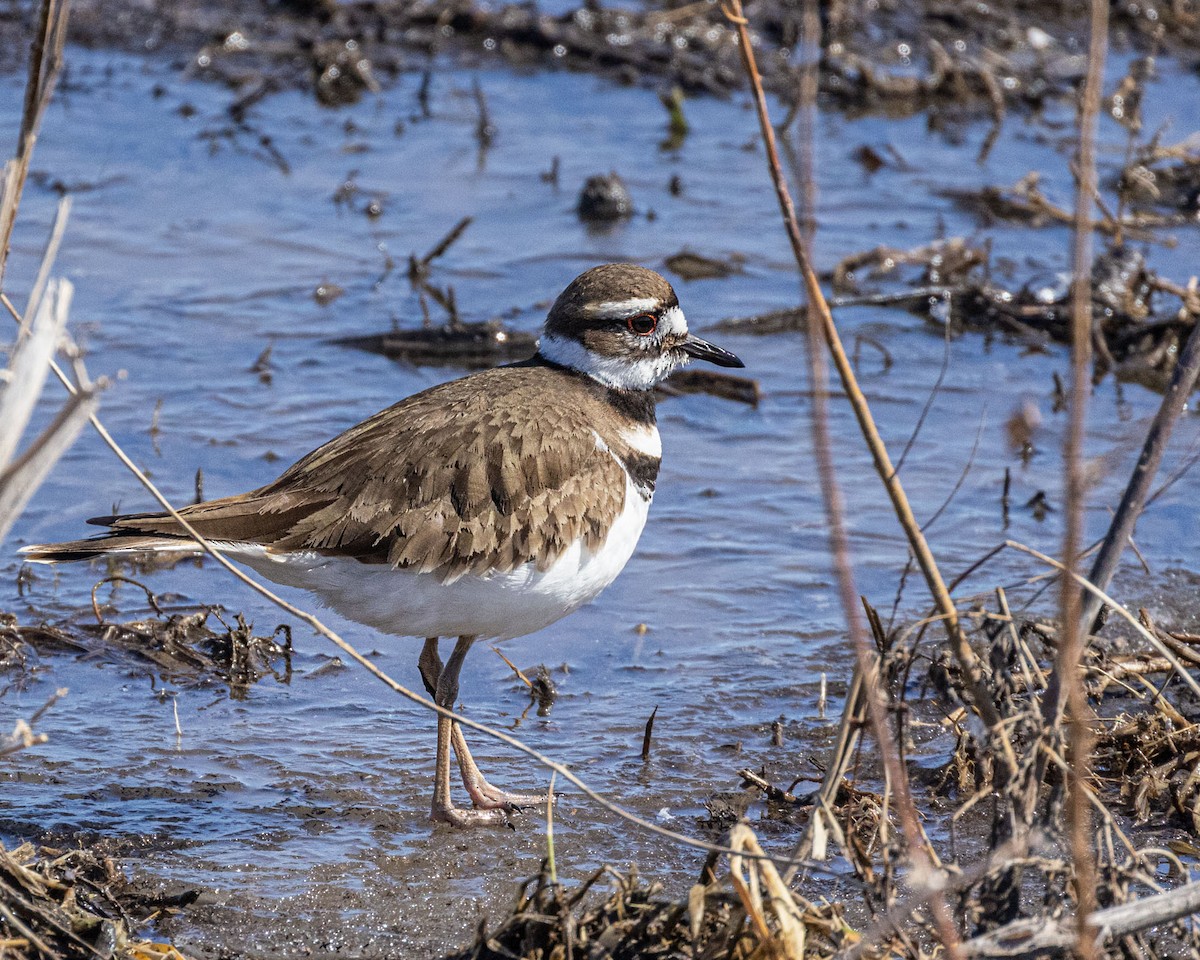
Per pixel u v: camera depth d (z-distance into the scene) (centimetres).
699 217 1909
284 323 1647
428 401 979
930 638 1149
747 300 1716
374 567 917
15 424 732
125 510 1292
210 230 1842
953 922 775
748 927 727
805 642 1166
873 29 2367
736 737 1038
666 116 2198
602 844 913
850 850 764
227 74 2242
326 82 2222
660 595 1234
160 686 1085
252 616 1191
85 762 980
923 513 1345
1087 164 599
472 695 1098
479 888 866
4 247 818
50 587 1209
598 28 2370
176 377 1529
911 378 1582
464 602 933
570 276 1753
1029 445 1443
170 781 965
